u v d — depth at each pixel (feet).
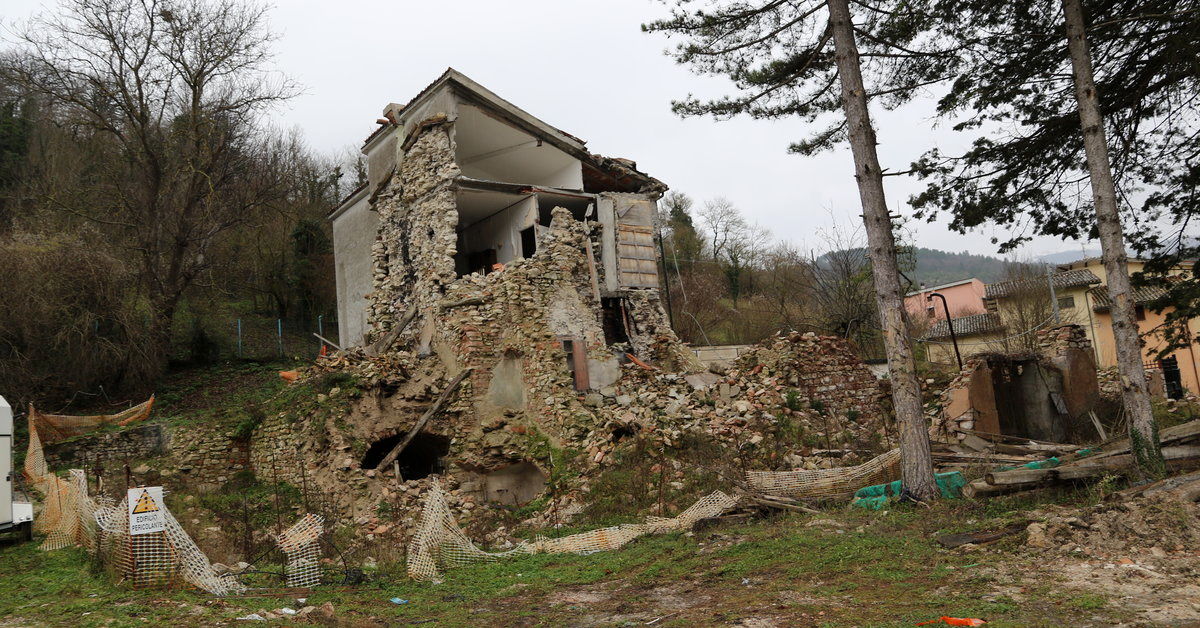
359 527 47.11
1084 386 72.33
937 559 26.78
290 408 58.85
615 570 31.14
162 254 98.94
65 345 78.43
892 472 44.60
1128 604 20.07
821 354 62.95
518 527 46.01
